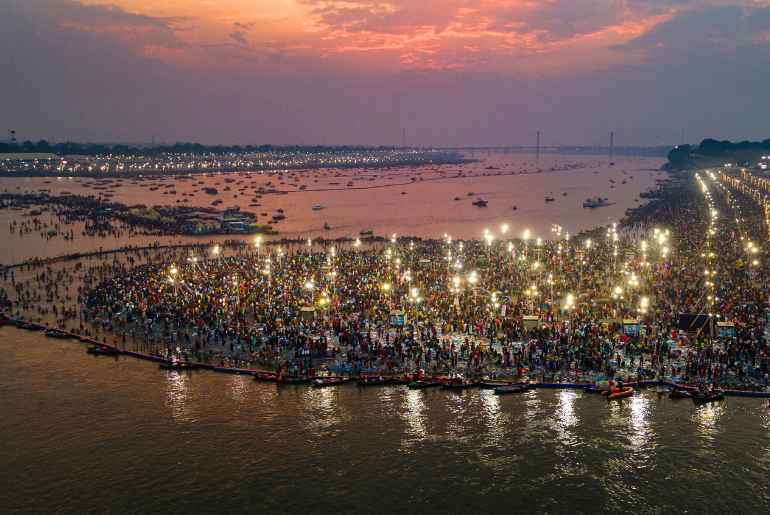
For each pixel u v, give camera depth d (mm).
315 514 46656
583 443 55656
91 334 83250
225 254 146750
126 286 105000
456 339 80188
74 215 197625
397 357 74188
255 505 47719
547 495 48625
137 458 54000
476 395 65250
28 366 73688
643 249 132875
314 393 66188
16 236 165125
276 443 56344
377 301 96750
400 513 46781
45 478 51125
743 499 47688
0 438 57281
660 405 62188
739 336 75625
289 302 95250
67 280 114562
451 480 50656
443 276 116000
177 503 47906
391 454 54344
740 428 57469
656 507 47062
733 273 111875
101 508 47281
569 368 70375
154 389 67438
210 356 75312
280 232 189250
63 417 61250
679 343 75188
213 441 56688
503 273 118875
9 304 96812
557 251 140500
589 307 91812
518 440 56375
